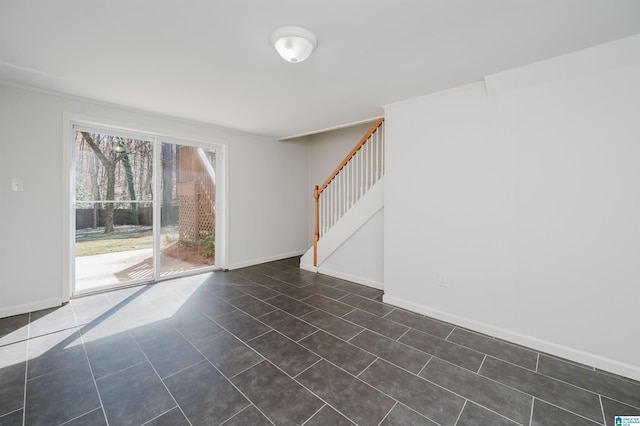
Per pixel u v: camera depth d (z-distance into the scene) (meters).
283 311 2.96
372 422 1.50
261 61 2.16
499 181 2.41
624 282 1.93
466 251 2.61
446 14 1.58
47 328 2.51
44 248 2.89
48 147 2.87
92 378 1.85
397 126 3.07
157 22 1.68
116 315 2.80
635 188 1.89
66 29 1.76
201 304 3.12
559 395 1.73
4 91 2.63
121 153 3.53
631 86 1.88
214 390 1.75
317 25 1.69
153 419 1.51
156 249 3.86
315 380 1.85
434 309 2.84
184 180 4.11
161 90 2.76
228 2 1.49
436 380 1.86
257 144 4.83
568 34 1.78
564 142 2.12
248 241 4.78
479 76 2.40
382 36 1.80
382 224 3.64
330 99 2.97
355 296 3.42
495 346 2.30
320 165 5.59
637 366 1.89
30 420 1.50
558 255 2.17
